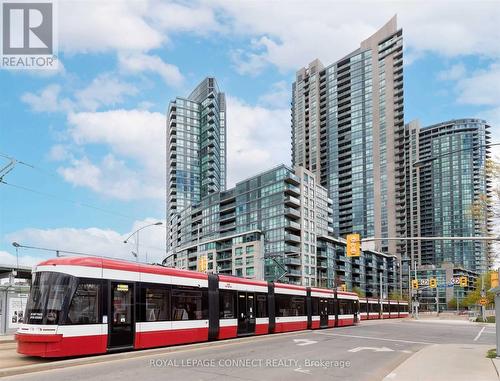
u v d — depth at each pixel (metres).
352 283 139.88
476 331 43.78
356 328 39.00
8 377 11.92
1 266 32.72
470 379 12.74
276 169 116.31
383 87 183.12
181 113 188.75
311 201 124.00
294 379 12.72
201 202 145.75
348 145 188.88
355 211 182.12
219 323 22.73
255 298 26.80
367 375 13.91
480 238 22.80
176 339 19.41
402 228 170.75
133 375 12.48
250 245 114.75
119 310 16.72
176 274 20.11
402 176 173.62
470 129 108.69
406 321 67.50
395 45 182.38
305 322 33.28
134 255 39.16
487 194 24.06
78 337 15.05
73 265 15.51
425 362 16.52
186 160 186.00
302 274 114.00
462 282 76.19
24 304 24.09
